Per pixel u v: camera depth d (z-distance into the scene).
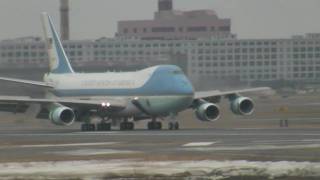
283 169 122.25
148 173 122.00
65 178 118.69
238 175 116.81
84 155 158.50
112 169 128.62
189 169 125.50
